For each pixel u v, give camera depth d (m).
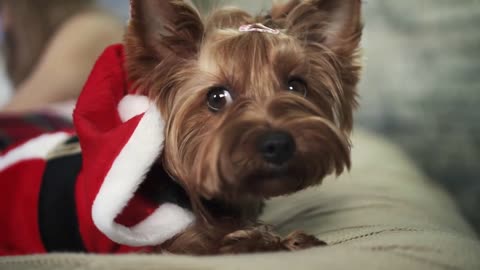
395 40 0.86
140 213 0.36
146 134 0.35
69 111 0.63
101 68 0.38
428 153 0.84
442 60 0.83
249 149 0.34
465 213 0.79
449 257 0.33
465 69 0.82
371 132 0.85
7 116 0.61
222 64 0.37
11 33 0.78
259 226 0.38
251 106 0.36
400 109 0.86
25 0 0.76
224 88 0.37
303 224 0.42
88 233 0.38
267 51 0.37
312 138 0.35
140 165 0.34
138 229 0.35
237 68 0.36
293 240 0.35
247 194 0.35
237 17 0.40
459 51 0.82
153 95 0.38
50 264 0.31
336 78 0.40
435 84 0.84
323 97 0.40
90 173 0.36
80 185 0.39
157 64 0.38
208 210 0.37
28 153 0.43
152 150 0.35
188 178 0.37
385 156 0.59
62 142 0.43
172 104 0.38
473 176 0.81
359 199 0.45
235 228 0.37
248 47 0.37
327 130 0.36
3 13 0.76
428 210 0.46
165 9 0.37
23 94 0.71
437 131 0.84
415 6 0.84
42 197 0.41
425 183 0.56
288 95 0.36
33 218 0.41
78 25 0.73
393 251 0.33
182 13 0.37
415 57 0.85
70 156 0.42
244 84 0.37
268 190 0.35
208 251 0.35
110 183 0.34
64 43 0.72
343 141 0.37
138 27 0.37
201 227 0.37
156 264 0.29
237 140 0.34
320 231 0.40
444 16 0.83
